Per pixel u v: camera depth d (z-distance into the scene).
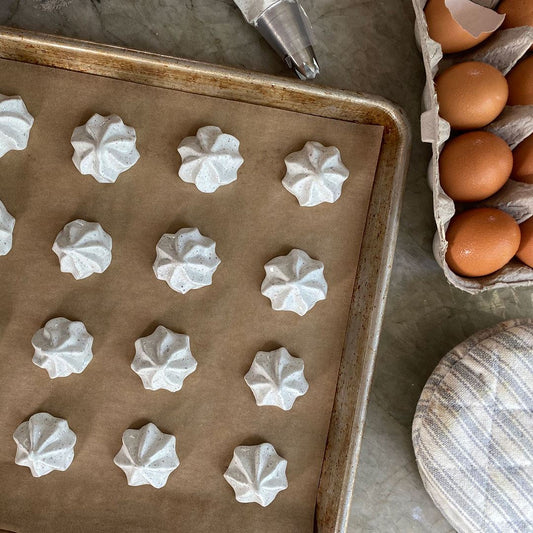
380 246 0.52
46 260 0.52
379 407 0.57
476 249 0.51
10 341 0.52
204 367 0.54
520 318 0.58
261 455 0.53
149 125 0.52
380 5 0.56
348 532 0.57
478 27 0.51
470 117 0.51
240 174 0.53
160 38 0.54
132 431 0.53
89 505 0.53
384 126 0.53
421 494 0.58
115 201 0.53
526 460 0.54
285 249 0.54
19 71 0.51
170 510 0.53
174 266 0.52
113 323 0.53
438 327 0.58
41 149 0.52
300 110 0.53
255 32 0.55
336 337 0.54
